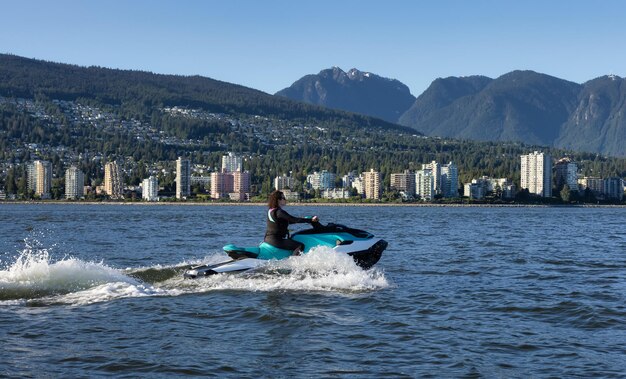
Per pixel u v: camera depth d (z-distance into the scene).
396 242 41.44
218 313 16.20
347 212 160.75
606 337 14.43
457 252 33.72
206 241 43.00
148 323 15.24
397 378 11.70
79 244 40.41
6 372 11.78
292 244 19.94
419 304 17.70
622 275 24.36
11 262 30.56
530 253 33.53
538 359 12.80
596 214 150.50
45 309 16.44
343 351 13.25
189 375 11.73
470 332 14.79
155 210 170.38
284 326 15.09
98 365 12.22
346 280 19.88
